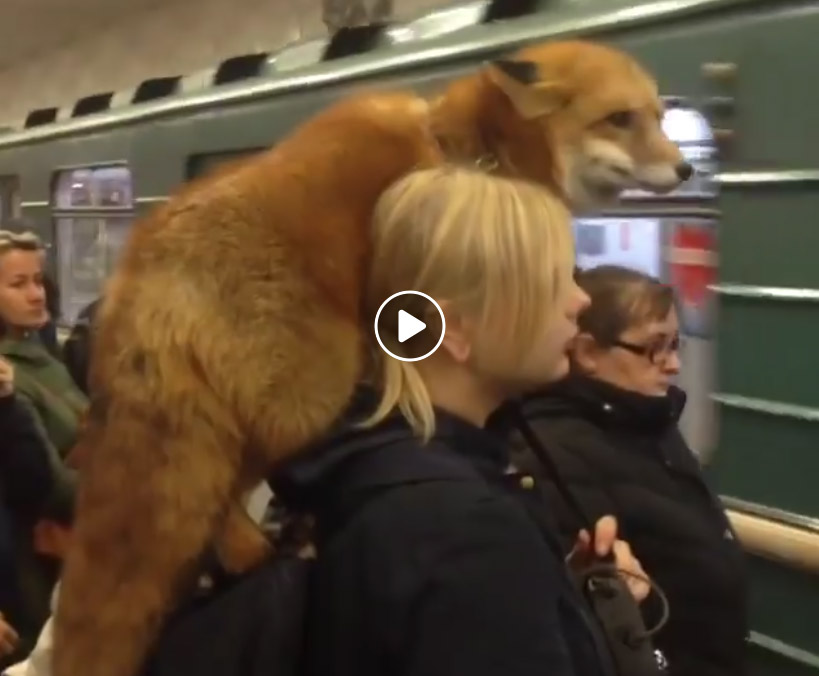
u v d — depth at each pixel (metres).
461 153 1.92
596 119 2.13
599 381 1.67
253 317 1.18
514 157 1.98
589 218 2.82
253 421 1.16
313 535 1.12
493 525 1.04
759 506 2.38
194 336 1.17
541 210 1.15
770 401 2.35
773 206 2.31
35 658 1.48
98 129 5.08
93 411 1.23
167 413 1.15
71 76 10.74
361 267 1.25
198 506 1.14
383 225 1.18
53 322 3.26
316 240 1.23
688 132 2.52
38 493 2.48
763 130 2.32
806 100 2.22
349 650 1.05
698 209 2.53
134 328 1.19
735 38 2.37
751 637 2.42
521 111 1.96
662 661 1.38
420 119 1.42
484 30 3.03
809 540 2.25
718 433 2.47
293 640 1.08
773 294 2.32
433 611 1.01
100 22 9.68
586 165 2.14
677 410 1.75
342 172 1.30
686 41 2.48
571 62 2.15
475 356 1.14
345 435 1.13
